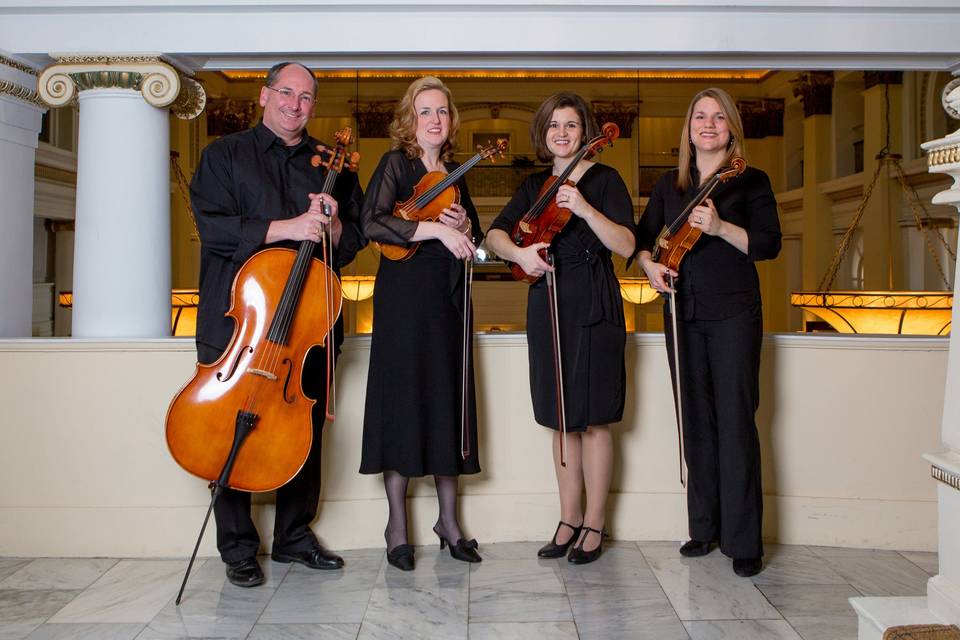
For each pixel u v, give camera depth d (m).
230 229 3.23
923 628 2.04
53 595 3.34
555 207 3.44
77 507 3.87
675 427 4.06
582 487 3.88
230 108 14.92
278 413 3.09
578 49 4.19
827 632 2.93
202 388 3.06
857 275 13.55
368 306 16.19
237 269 3.29
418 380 3.44
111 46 4.13
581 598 3.26
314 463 3.58
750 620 3.04
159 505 3.88
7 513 3.88
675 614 3.10
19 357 3.89
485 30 4.18
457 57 4.39
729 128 3.42
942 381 3.96
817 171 13.75
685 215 3.38
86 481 3.88
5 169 4.30
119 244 4.17
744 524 3.44
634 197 15.67
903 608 2.22
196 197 3.32
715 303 3.46
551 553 3.74
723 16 4.19
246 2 4.09
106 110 4.18
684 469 4.04
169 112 4.42
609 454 3.67
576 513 3.78
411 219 3.43
